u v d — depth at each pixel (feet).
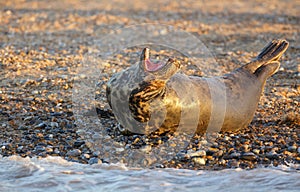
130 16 198.08
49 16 192.75
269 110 98.07
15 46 146.51
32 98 101.14
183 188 67.15
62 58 133.90
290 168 73.87
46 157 77.10
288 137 85.81
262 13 210.18
